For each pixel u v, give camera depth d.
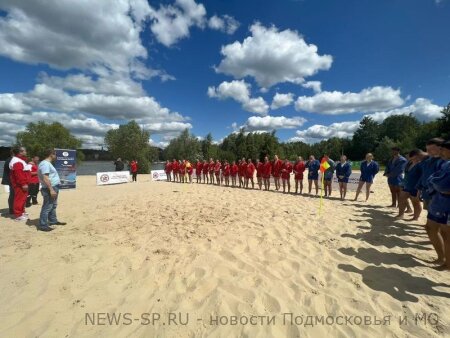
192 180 21.98
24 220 7.37
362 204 9.85
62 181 15.60
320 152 78.94
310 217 7.64
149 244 5.36
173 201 10.50
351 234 6.07
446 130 37.59
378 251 5.07
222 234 6.02
